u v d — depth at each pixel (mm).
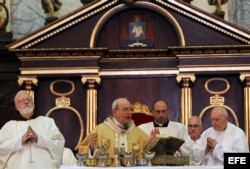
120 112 18203
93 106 26484
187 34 26688
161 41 26953
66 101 26734
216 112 19641
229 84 26453
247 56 26266
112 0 26953
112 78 26891
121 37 27094
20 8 30438
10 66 27766
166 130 20812
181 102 26375
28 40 26703
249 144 25703
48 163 17703
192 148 18344
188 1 27906
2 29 29859
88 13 26875
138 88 26797
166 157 16188
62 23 26766
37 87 26844
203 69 26281
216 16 26891
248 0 30109
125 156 16047
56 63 26703
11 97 27719
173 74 26672
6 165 17547
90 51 26531
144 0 26953
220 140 19641
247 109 25984
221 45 26281
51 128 18156
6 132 17938
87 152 17484
